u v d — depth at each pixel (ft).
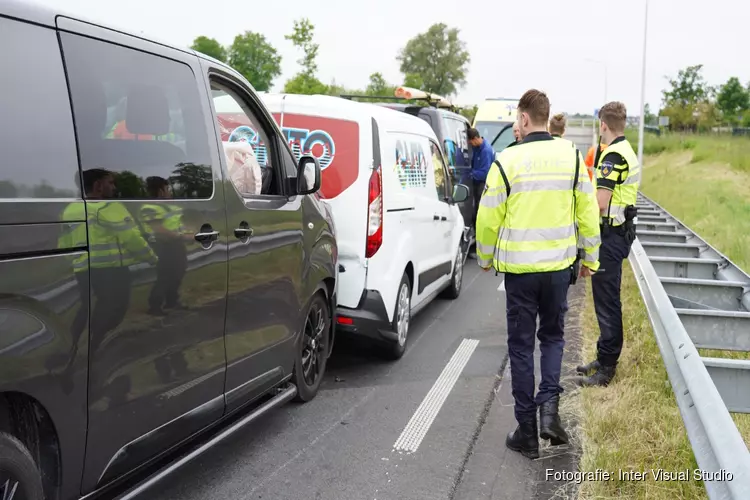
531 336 14.73
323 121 19.10
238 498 12.39
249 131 16.33
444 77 336.90
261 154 16.24
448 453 14.62
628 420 15.44
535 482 13.43
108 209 9.27
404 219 20.53
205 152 11.84
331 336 18.33
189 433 11.49
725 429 9.34
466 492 12.96
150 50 10.80
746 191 84.23
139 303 9.87
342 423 16.01
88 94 9.23
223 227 12.03
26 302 7.97
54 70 8.75
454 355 21.66
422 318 26.32
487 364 20.84
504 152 14.71
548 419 14.32
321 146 19.07
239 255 12.57
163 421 10.62
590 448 14.52
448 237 26.73
